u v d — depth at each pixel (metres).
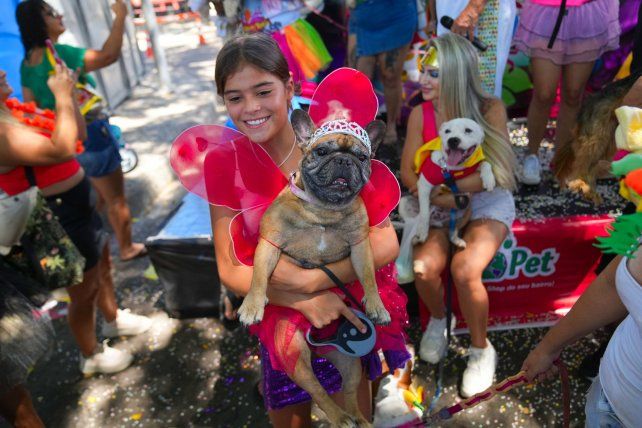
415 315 3.32
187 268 3.27
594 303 1.59
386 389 2.59
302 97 2.22
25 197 2.26
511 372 2.90
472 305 2.67
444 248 2.79
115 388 2.97
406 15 4.11
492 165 2.63
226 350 3.19
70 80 2.40
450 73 2.61
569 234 3.05
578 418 2.60
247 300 1.50
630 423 1.50
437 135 2.75
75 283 2.46
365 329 1.63
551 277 3.18
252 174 1.63
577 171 2.18
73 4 6.16
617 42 3.43
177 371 3.06
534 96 3.59
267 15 4.28
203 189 1.61
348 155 1.41
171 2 13.09
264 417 2.73
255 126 1.56
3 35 5.34
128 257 4.07
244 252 1.71
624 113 1.37
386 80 4.30
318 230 1.55
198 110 6.77
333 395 1.90
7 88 2.31
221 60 1.54
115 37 3.52
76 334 2.93
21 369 2.10
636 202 1.40
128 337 3.33
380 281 1.83
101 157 3.64
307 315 1.61
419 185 2.71
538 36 3.38
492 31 3.35
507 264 3.10
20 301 2.17
